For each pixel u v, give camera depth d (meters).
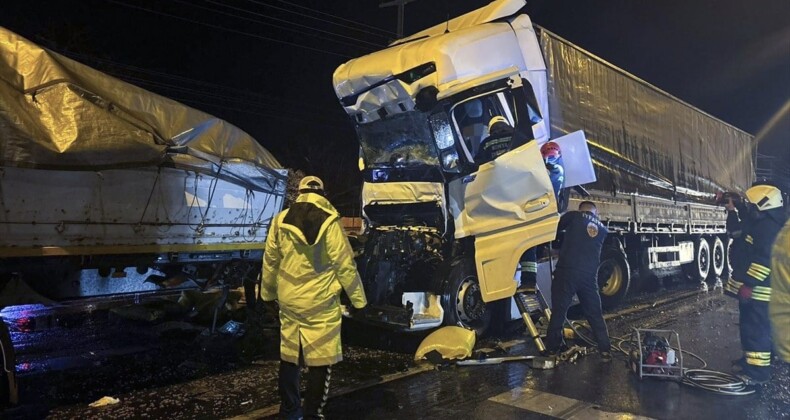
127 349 6.66
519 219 6.73
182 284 6.28
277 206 7.09
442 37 6.62
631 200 10.16
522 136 6.81
